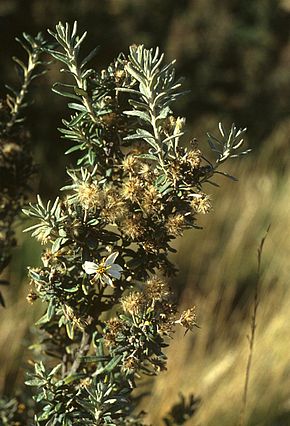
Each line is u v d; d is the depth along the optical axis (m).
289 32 9.70
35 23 8.17
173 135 1.32
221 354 3.76
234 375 3.55
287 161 6.74
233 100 9.20
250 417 3.40
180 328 3.71
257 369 3.55
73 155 7.34
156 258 1.41
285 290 4.32
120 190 1.41
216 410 3.31
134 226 1.33
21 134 1.81
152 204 1.33
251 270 4.90
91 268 1.33
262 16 9.59
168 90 1.33
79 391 1.43
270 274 4.70
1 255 1.83
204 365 3.66
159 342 1.35
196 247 5.08
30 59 1.75
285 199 5.62
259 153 7.20
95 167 1.40
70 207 1.36
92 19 8.46
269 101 9.30
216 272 4.74
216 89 9.23
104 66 8.59
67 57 1.41
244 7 9.60
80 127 1.45
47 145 7.38
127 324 1.36
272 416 3.45
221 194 5.95
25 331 3.53
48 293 1.37
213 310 4.35
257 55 9.36
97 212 1.34
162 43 9.11
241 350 3.64
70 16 8.35
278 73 9.36
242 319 4.30
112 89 1.46
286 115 9.33
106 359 1.44
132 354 1.34
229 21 9.30
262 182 6.07
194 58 9.21
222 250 5.08
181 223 1.33
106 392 1.36
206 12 9.38
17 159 1.78
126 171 1.40
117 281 1.43
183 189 1.34
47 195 7.04
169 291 1.38
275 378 3.53
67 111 7.54
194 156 1.33
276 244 5.05
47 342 1.74
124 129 1.48
